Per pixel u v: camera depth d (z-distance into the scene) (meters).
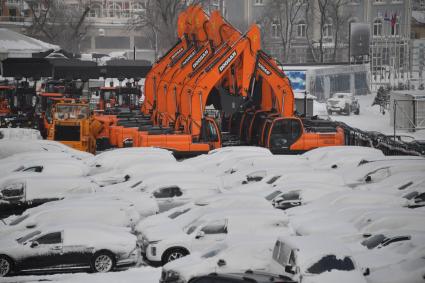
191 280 40.53
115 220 56.88
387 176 72.38
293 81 164.25
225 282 38.78
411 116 127.00
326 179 69.31
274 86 95.44
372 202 61.06
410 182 66.69
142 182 67.06
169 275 45.03
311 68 166.62
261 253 45.06
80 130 97.62
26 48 178.75
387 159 76.56
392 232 49.16
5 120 120.69
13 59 133.12
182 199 64.50
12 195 65.06
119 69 132.62
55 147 91.69
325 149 85.81
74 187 66.31
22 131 101.69
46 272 50.28
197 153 93.00
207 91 93.19
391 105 131.62
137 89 133.12
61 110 98.38
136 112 120.81
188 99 95.81
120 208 57.25
